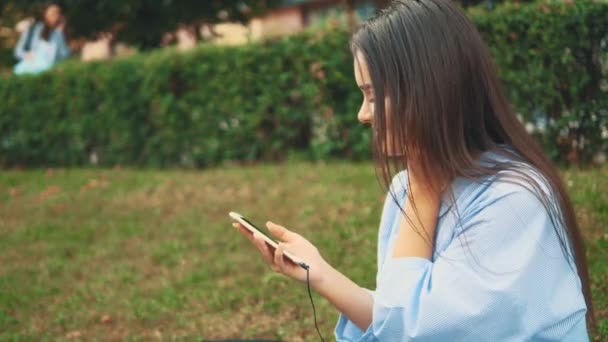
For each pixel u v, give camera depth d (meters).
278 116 7.41
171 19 10.30
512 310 1.42
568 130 5.57
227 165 7.83
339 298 1.62
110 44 10.95
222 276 4.59
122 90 8.40
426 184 1.57
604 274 3.58
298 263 1.62
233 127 7.75
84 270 4.92
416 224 1.58
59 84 8.90
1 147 9.38
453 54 1.56
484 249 1.47
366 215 5.09
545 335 1.45
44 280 4.77
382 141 1.61
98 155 8.87
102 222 5.97
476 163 1.54
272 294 4.16
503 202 1.48
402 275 1.52
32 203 6.79
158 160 8.27
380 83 1.59
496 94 1.61
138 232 5.59
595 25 5.33
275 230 1.74
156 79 8.09
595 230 4.02
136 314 4.06
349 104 6.98
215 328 3.82
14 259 5.23
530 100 5.70
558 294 1.47
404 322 1.48
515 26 5.63
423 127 1.54
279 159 7.62
